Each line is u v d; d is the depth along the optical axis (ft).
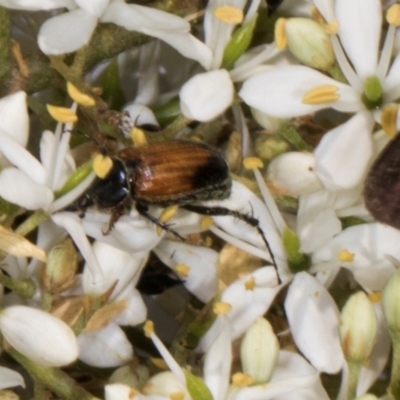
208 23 0.30
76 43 0.29
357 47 0.30
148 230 0.30
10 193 0.28
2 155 0.29
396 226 0.27
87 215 0.30
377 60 0.30
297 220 0.30
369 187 0.27
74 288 0.30
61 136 0.29
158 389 0.29
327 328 0.29
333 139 0.29
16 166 0.29
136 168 0.30
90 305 0.29
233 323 0.30
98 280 0.29
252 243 0.30
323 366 0.29
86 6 0.29
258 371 0.29
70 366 0.30
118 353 0.30
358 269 0.30
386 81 0.30
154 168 0.30
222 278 0.30
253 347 0.29
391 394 0.28
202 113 0.30
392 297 0.28
